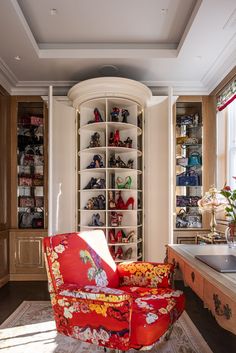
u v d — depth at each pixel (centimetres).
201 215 401
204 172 402
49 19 286
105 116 372
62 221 366
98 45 334
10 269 400
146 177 382
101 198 374
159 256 366
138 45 335
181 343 224
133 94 361
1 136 380
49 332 243
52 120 339
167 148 359
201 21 264
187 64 352
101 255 217
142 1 260
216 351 214
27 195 416
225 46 308
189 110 421
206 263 177
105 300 162
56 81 400
